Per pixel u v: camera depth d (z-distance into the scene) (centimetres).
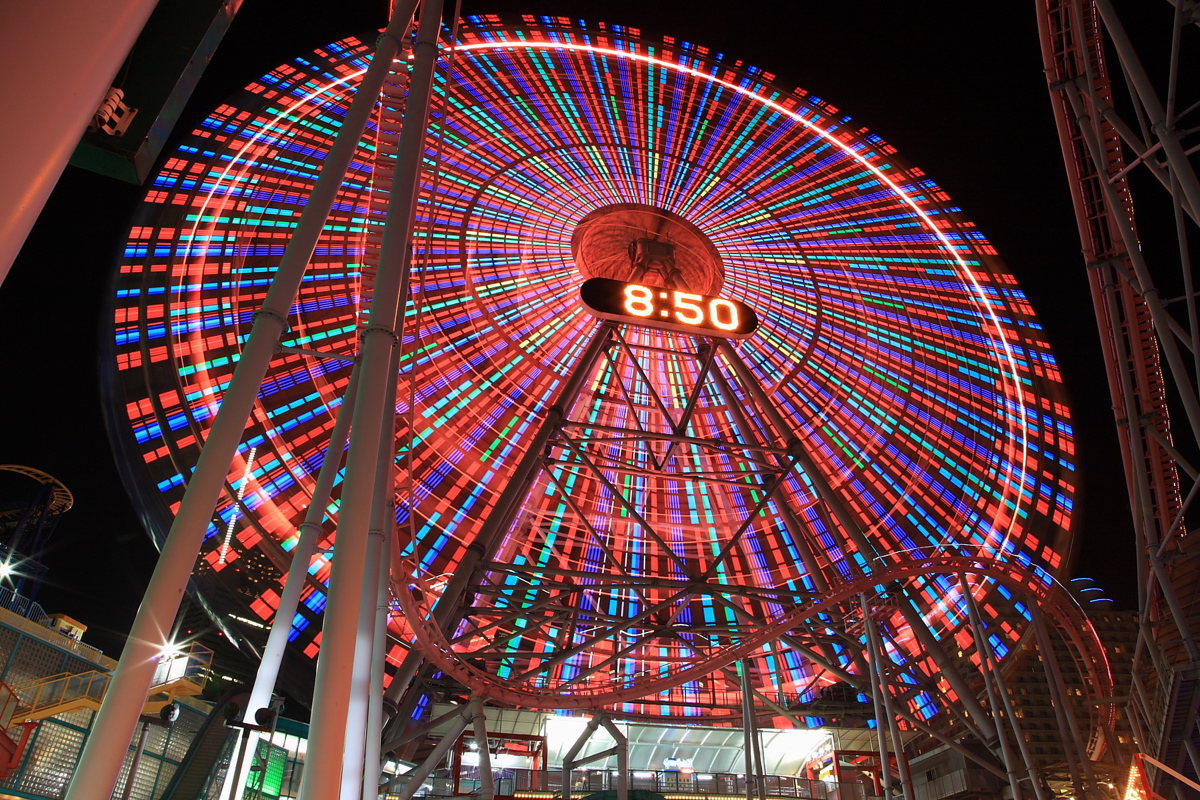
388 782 4331
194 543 1093
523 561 5697
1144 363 3353
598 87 6259
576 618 4684
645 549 6022
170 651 4162
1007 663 5825
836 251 6031
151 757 4025
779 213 6009
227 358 5350
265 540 5069
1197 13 2030
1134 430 3131
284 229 5734
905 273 6128
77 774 937
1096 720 5212
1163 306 2503
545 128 5866
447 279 5212
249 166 5791
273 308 1305
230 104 5909
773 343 5597
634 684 4434
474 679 4062
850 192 6306
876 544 5450
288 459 5238
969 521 5638
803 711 5284
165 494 4969
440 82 5362
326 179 1475
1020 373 6141
